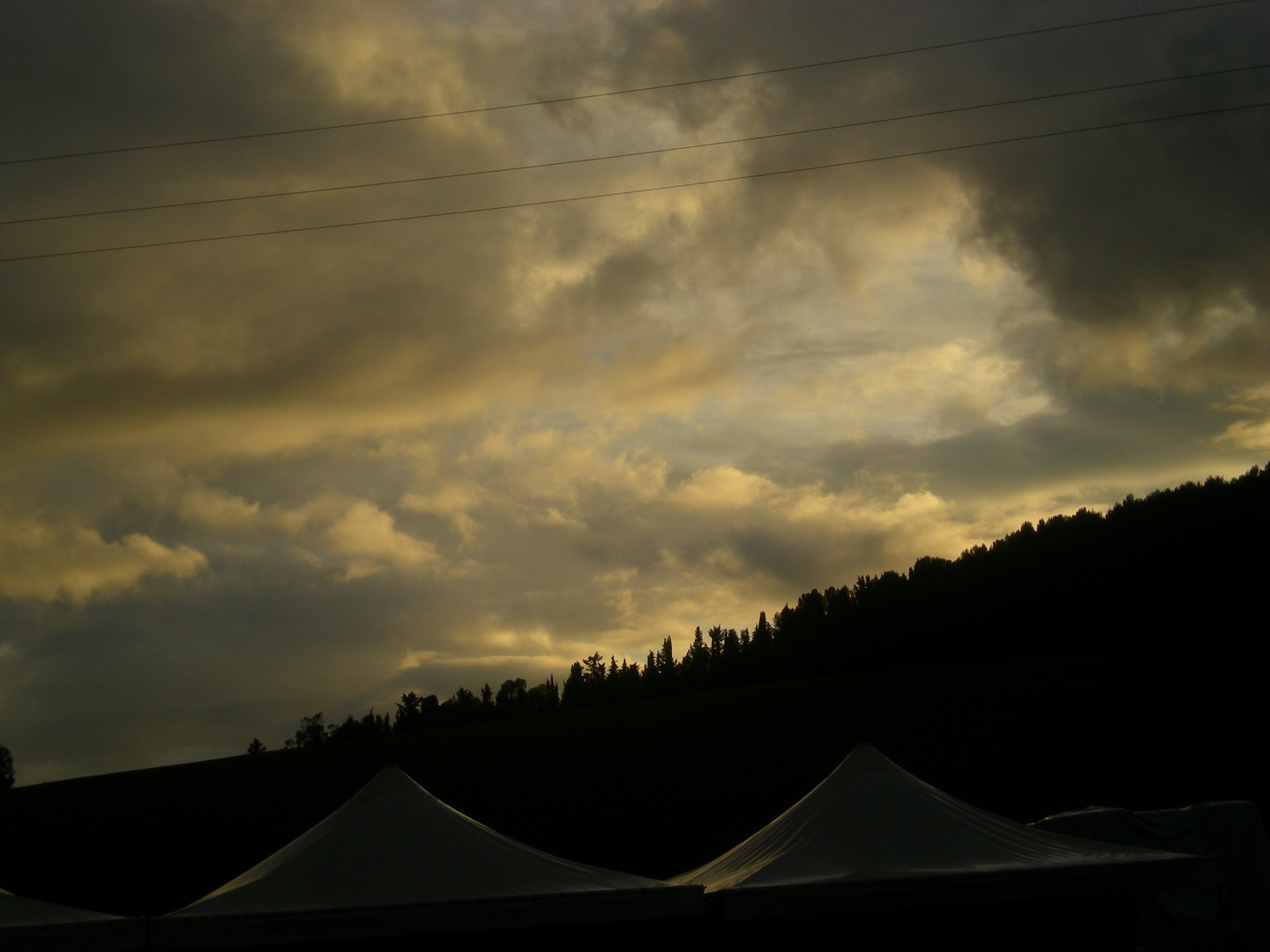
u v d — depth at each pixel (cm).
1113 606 10625
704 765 5178
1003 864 1134
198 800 5272
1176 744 4181
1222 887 1537
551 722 7444
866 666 12356
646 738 6181
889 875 1089
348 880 1150
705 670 14562
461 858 1223
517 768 5591
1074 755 4303
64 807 5309
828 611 13938
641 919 1088
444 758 6134
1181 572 10475
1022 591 11850
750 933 1652
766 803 4319
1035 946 1343
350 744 7356
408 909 1070
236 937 1034
